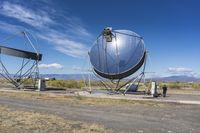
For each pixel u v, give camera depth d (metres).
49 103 34.81
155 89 50.09
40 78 63.38
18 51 58.47
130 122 22.19
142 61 48.34
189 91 74.19
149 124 21.56
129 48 47.78
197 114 28.41
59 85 83.12
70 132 17.50
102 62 49.16
